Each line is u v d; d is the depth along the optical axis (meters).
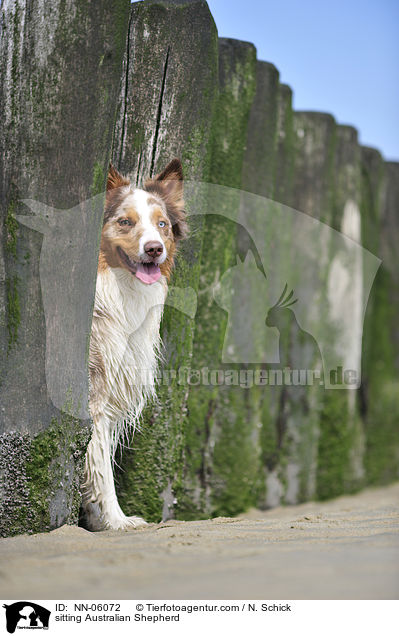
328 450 7.50
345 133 7.77
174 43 4.59
